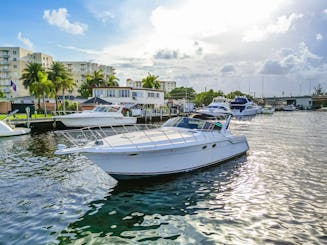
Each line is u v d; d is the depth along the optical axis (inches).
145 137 337.7
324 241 187.3
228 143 421.4
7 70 3314.5
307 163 412.5
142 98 1636.3
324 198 265.3
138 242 187.0
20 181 322.7
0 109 1582.2
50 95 1625.2
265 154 482.9
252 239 189.5
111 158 284.8
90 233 199.3
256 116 1894.7
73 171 367.9
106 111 984.3
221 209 241.8
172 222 217.3
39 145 584.7
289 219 220.5
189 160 344.5
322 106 3622.0
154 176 316.8
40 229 204.1
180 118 415.2
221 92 3262.8
